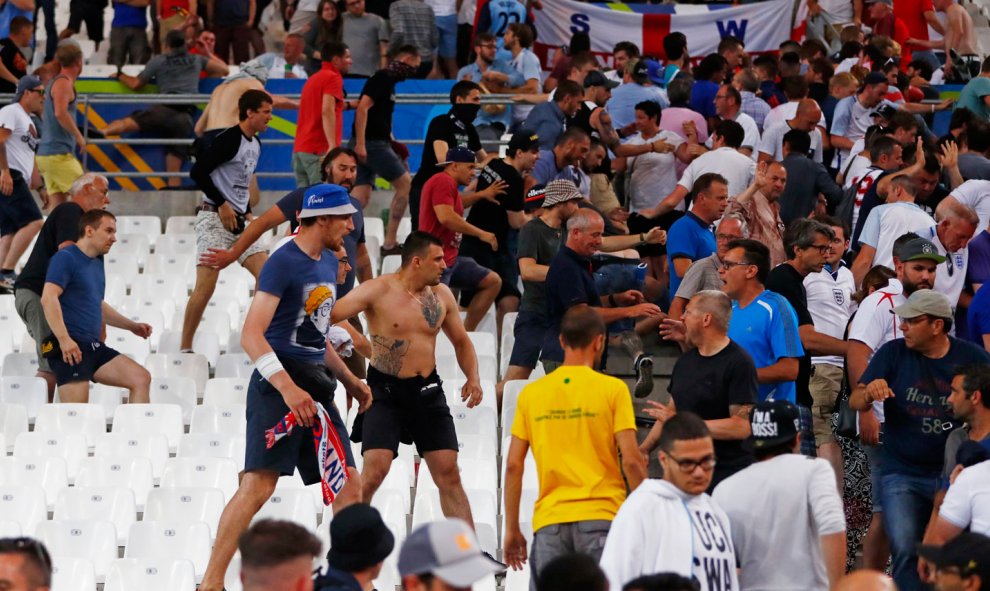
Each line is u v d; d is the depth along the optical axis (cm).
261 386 2094
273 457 2077
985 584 1442
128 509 2455
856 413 2411
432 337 2241
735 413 1967
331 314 2189
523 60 4191
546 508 1861
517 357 2830
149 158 4175
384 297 2214
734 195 3197
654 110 3541
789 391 2214
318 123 3553
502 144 3888
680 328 2392
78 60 3753
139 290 3481
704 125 3669
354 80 4253
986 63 3847
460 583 1249
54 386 2959
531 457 2555
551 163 3278
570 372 1878
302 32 4662
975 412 1989
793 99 3772
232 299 3388
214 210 3031
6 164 3497
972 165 3180
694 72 4316
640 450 2027
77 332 2822
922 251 2330
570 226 2558
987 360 2150
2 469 2580
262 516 2394
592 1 4900
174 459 2552
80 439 2702
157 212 4122
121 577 2173
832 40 4841
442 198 3038
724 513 1673
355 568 1455
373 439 2202
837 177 3625
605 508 1841
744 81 3856
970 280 2742
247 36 4812
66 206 2911
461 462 2547
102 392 3005
